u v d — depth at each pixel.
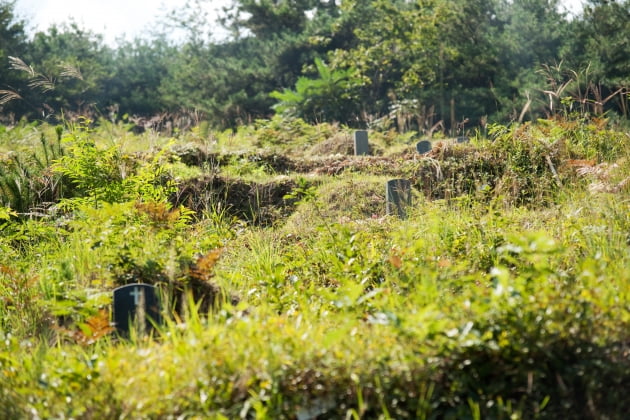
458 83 35.91
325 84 33.00
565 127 13.07
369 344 4.71
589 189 9.15
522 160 11.83
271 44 43.91
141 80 51.75
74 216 9.99
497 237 7.14
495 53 34.31
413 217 9.23
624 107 13.49
